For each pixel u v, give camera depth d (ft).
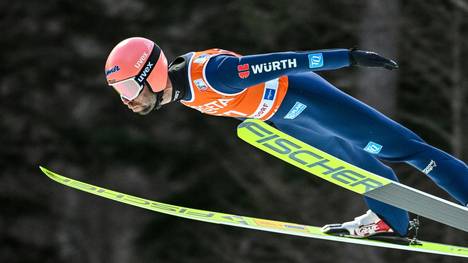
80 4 149.59
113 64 57.47
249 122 58.03
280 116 61.11
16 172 154.30
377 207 63.52
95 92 150.71
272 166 124.98
